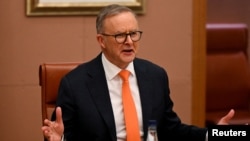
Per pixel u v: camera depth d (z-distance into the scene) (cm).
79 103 428
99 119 423
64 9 659
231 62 855
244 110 852
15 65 659
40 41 662
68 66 498
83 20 670
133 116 423
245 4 910
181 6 697
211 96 845
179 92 712
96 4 667
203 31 708
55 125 380
